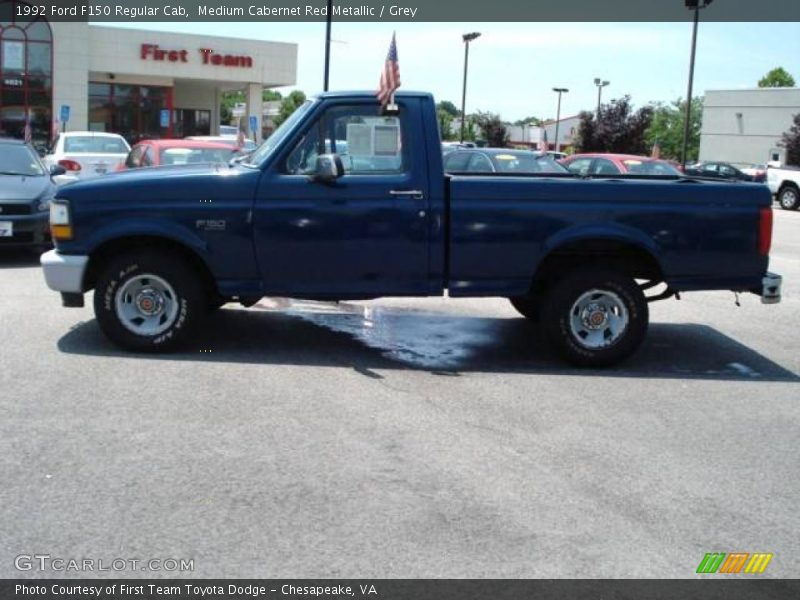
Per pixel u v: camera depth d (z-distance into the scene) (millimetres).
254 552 4000
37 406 5887
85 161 17391
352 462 5086
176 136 45031
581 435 5719
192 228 7129
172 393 6266
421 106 7227
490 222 7211
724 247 7371
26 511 4336
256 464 5008
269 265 7234
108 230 7117
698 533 4355
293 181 7168
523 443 5520
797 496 4855
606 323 7422
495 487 4809
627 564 4012
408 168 7207
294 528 4242
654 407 6406
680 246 7324
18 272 11094
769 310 10609
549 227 7238
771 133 51969
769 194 7422
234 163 7668
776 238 20016
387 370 7145
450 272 7289
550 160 16047
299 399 6238
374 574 3842
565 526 4367
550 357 7816
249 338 8078
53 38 36781
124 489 4617
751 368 7723
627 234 7234
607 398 6594
